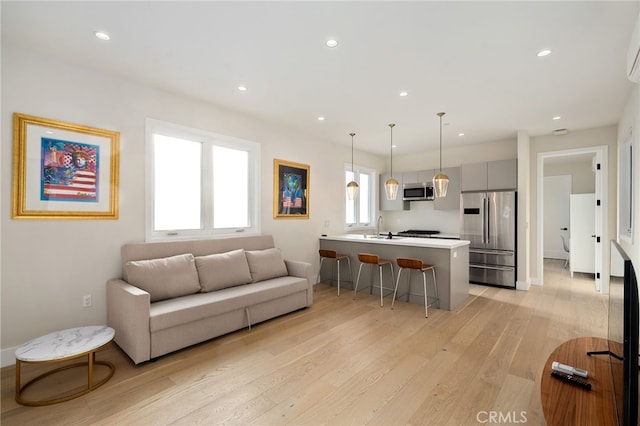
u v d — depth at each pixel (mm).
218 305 2928
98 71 2932
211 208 3904
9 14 2078
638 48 1621
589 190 7562
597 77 2994
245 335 3104
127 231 3133
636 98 2955
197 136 3752
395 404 1992
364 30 2262
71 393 2107
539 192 5238
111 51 2580
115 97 3045
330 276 5273
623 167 3857
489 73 2930
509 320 3521
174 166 3623
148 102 3283
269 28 2244
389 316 3662
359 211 6605
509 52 2553
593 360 1767
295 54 2609
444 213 6543
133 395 2092
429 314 3734
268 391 2139
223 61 2738
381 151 6613
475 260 5367
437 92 3396
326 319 3566
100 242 2957
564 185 7930
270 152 4594
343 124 4629
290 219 4910
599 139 4684
